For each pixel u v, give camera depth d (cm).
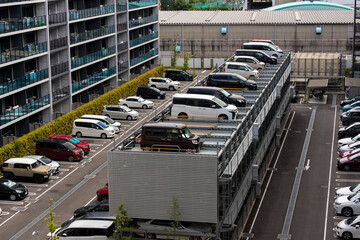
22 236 4516
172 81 9856
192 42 11781
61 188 5522
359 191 5103
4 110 6488
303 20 11362
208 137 4262
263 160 5906
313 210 5084
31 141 6312
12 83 6150
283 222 4844
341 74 9819
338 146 6794
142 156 3581
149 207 3622
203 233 3619
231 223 3959
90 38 8100
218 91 5403
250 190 5181
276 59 7606
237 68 6819
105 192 5128
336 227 4562
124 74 9706
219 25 11588
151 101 8675
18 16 6444
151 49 11125
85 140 7038
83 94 8150
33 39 6912
